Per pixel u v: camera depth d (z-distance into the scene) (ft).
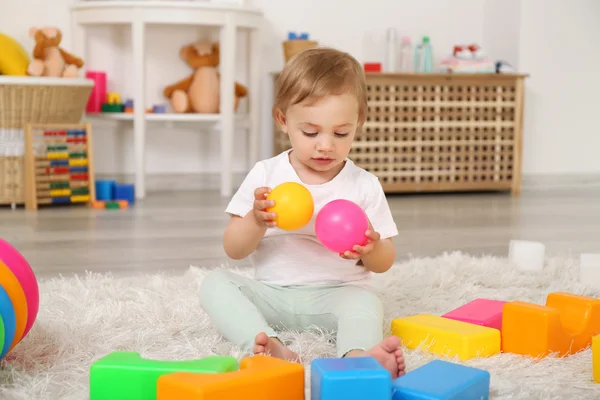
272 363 2.53
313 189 3.60
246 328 3.17
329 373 2.36
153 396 2.52
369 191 3.70
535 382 2.87
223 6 8.69
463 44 11.02
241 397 2.35
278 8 10.21
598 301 3.41
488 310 3.62
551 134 10.90
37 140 8.01
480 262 5.23
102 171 9.77
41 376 2.91
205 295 3.40
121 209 8.18
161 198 9.13
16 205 8.40
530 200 9.34
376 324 3.16
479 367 3.06
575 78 10.86
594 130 11.06
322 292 3.54
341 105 3.33
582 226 7.30
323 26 10.40
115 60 9.70
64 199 8.28
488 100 9.72
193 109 9.48
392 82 9.27
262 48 10.19
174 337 3.53
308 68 3.38
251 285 3.53
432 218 7.79
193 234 6.64
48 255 5.64
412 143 9.50
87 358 3.17
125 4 8.47
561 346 3.24
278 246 3.63
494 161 9.89
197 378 2.35
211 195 9.46
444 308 4.15
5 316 2.72
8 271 2.81
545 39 10.63
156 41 9.76
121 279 4.72
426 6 10.77
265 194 3.24
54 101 8.02
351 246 3.13
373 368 2.41
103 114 8.89
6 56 7.84
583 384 2.86
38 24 9.22
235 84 9.55
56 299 4.11
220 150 10.25
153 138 9.95
